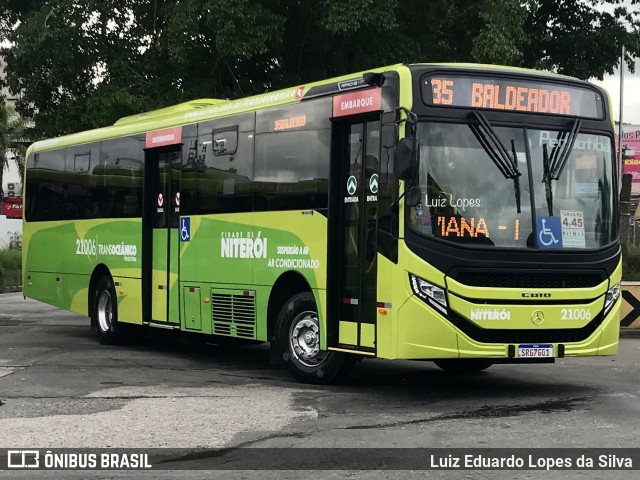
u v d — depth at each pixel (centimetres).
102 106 2455
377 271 989
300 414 905
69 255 1711
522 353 975
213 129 1308
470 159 983
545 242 994
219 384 1112
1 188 4581
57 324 1977
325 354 1090
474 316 958
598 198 1036
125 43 2616
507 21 2297
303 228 1109
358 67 2575
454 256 958
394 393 1040
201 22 2342
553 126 1023
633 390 1064
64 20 2472
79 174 1688
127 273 1513
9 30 2755
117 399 995
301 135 1126
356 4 2258
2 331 1817
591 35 2855
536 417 886
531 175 1002
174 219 1392
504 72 1008
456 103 985
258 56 2553
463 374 1218
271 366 1300
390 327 969
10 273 3375
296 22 2558
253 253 1202
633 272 2117
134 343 1581
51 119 2662
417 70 978
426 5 2583
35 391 1048
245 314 1217
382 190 989
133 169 1508
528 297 976
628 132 4947
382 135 994
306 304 1111
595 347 1016
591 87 1053
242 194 1228
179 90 2478
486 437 793
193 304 1334
